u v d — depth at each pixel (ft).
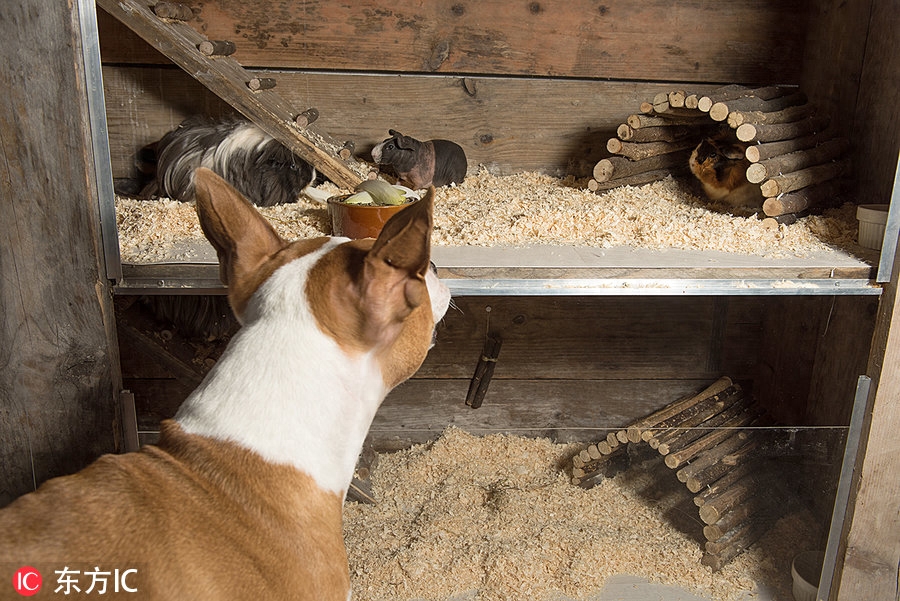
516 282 6.56
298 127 7.91
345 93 9.36
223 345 8.51
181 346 8.36
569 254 7.04
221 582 3.74
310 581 4.07
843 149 8.62
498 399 10.48
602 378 10.46
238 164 8.25
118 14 7.31
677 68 9.59
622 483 9.50
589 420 10.52
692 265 6.70
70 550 3.51
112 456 4.10
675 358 10.45
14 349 6.15
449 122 9.61
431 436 10.49
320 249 4.52
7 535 3.50
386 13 9.09
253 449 4.07
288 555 4.00
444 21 9.18
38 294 6.06
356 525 8.81
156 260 6.48
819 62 9.25
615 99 9.70
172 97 9.07
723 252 7.20
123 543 3.61
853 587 7.41
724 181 8.24
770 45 9.61
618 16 9.35
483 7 9.18
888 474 7.09
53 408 6.35
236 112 9.07
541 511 9.02
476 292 6.55
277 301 4.29
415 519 8.95
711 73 9.64
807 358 9.41
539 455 10.23
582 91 9.64
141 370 9.81
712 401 9.90
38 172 5.79
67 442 6.45
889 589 7.42
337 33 9.10
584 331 10.25
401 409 10.41
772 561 8.34
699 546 8.47
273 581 3.91
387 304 4.15
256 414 4.12
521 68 9.46
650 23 9.41
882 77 8.09
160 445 4.21
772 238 7.49
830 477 8.31
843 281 6.75
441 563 8.15
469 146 9.74
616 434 9.14
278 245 4.68
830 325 8.91
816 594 7.64
